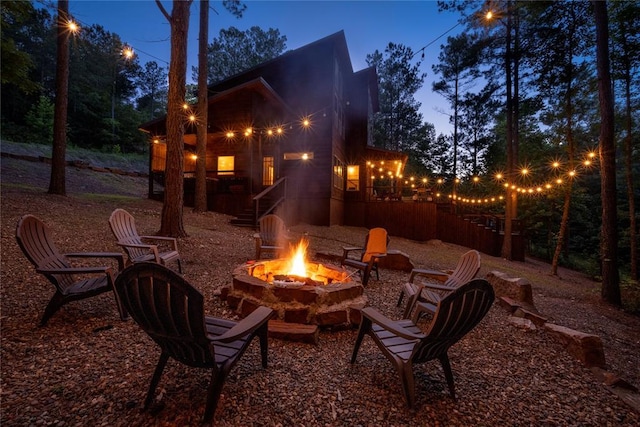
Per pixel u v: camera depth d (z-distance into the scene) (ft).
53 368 7.44
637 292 22.17
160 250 19.97
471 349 10.22
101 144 94.02
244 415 6.20
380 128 106.83
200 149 37.37
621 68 33.37
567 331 10.81
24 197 28.55
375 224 47.09
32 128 74.49
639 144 36.19
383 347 7.65
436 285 12.04
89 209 29.40
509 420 6.70
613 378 8.67
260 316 7.23
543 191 41.32
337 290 11.22
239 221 33.83
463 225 45.62
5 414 5.84
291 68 45.78
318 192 43.06
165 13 22.44
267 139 43.78
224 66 100.37
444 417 6.61
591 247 67.82
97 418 5.88
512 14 36.40
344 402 6.86
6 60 31.58
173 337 5.83
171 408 6.26
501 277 16.19
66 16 32.37
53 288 12.24
